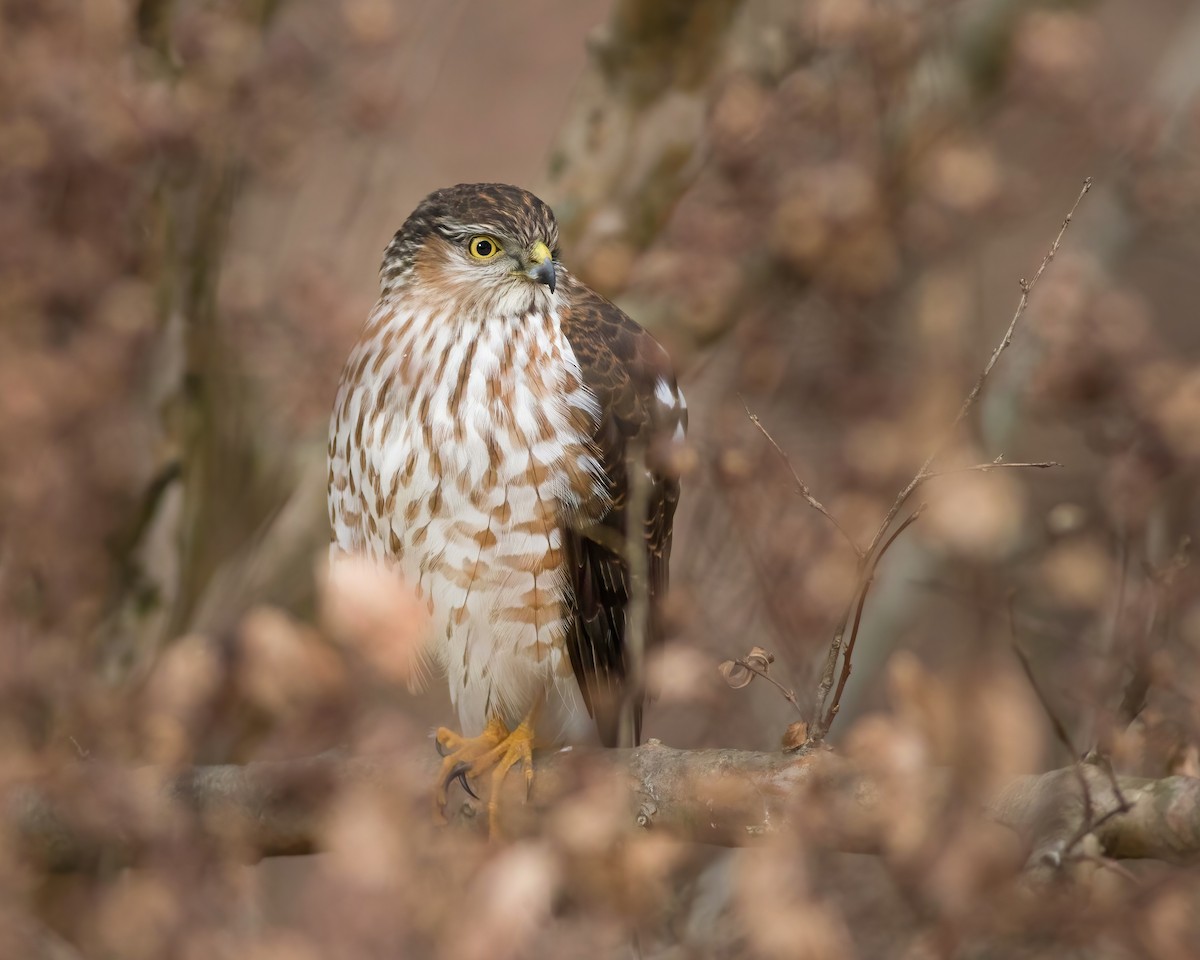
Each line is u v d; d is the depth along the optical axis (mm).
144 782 9336
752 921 7871
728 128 12492
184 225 12555
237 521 12852
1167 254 15773
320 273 12508
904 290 13906
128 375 12273
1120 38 19234
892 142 13312
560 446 9500
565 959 8305
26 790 9633
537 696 9758
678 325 12703
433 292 9672
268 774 9078
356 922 8039
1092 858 6781
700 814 7898
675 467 9375
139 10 12539
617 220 12672
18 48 11898
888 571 12922
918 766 7398
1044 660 10266
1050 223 16594
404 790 8664
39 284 12156
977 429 12727
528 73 18703
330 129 13102
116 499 12141
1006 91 13891
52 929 10961
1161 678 7906
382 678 9320
